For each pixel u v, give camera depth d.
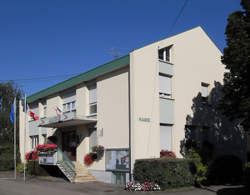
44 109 24.62
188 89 17.98
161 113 16.16
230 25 14.04
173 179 13.52
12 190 13.46
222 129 20.03
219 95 20.27
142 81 15.41
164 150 16.02
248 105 12.98
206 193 12.91
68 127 20.64
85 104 18.84
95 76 17.84
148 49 15.97
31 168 21.59
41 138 24.25
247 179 14.12
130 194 12.45
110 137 16.39
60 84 21.50
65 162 17.56
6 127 34.50
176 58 17.50
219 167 17.00
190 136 17.69
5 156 26.80
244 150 21.64
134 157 14.49
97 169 17.05
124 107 15.70
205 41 19.88
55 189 13.78
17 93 37.31
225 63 14.45
